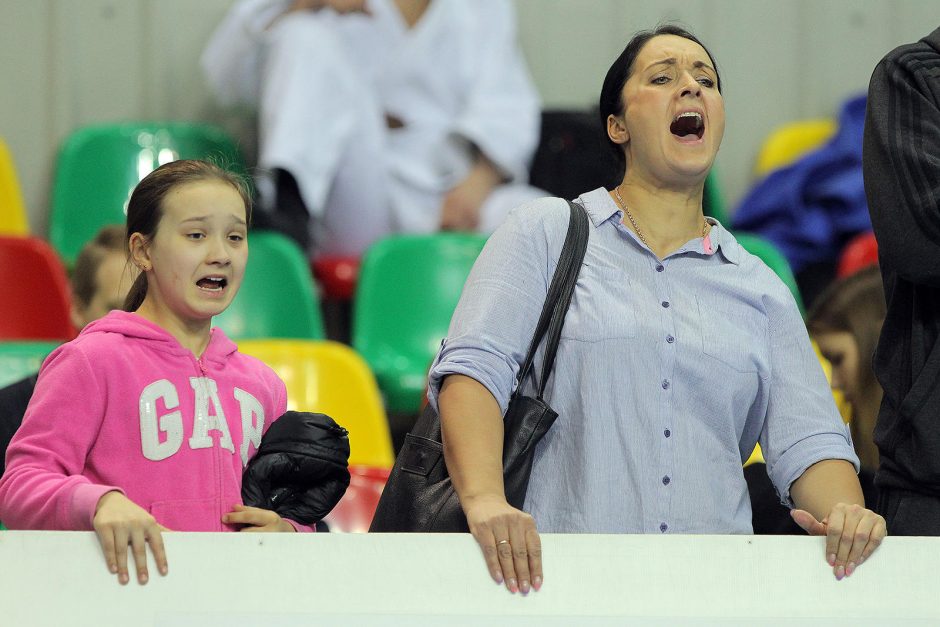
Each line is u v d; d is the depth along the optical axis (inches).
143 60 892.6
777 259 802.8
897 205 358.3
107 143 847.7
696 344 360.2
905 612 326.6
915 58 372.5
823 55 981.2
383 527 362.9
